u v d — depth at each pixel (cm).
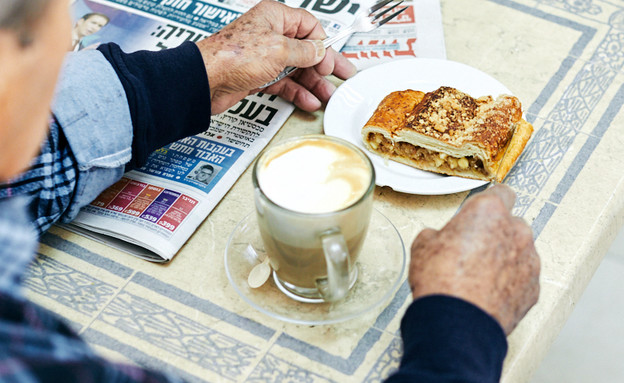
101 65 69
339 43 93
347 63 88
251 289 63
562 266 66
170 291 65
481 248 52
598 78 89
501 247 52
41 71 34
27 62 32
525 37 96
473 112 76
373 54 93
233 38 78
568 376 135
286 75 82
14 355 31
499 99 78
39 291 65
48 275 67
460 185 71
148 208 71
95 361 35
